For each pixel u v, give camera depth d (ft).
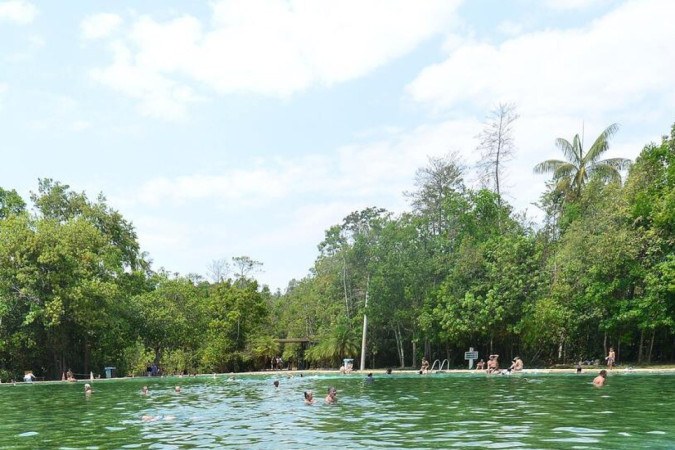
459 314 151.02
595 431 41.19
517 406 59.98
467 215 178.81
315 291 240.53
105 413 64.39
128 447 39.81
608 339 149.18
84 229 173.27
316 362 206.49
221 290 227.20
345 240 194.70
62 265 152.05
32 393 103.76
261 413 60.85
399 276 166.71
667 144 143.84
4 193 182.80
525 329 147.33
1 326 148.25
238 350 213.25
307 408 65.16
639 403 59.26
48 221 167.63
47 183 196.03
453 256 165.37
